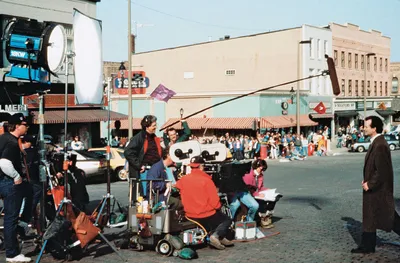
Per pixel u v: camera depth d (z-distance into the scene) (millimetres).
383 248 8633
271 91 48000
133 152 8961
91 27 19016
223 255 8289
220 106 48156
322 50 56469
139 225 8562
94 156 21703
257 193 10367
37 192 9477
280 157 37688
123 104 52812
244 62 57406
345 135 52469
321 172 25641
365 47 65500
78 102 20250
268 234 9875
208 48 59719
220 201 9523
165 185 8641
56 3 28500
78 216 8094
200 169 8688
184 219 8727
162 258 8141
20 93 9469
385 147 7926
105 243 9203
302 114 52812
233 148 35812
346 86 61188
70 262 7926
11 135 7988
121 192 17812
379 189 8008
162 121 50938
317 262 7758
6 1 25734
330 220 11500
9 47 9766
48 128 28438
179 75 61688
